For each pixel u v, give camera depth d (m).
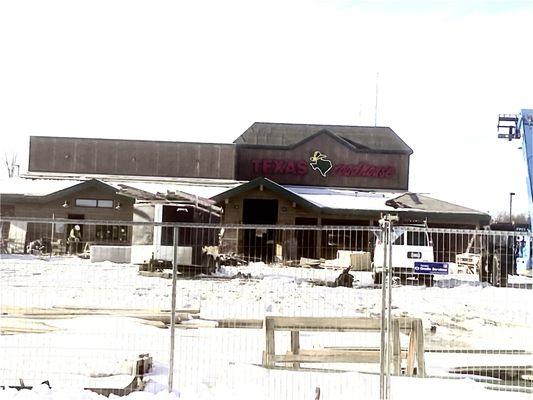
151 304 21.22
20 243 46.72
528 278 36.25
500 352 15.78
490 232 11.51
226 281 29.70
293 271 36.91
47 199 47.81
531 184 40.88
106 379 11.23
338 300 24.23
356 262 38.78
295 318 12.46
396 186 55.94
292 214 48.62
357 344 15.33
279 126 61.00
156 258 33.78
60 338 14.74
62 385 10.79
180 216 35.16
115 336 15.28
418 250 32.22
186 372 11.98
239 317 19.16
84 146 56.38
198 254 33.56
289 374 11.89
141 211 35.31
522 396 11.13
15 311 18.09
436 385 11.56
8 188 49.41
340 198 51.44
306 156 56.25
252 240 48.59
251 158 56.28
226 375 11.79
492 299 26.27
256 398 10.41
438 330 19.11
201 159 56.03
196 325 17.44
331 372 12.15
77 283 26.22
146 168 56.12
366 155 56.16
